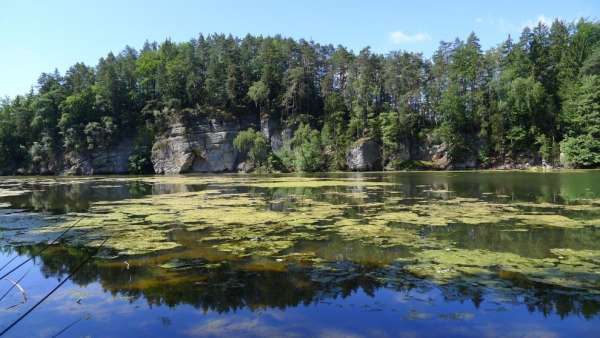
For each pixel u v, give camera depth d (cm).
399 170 8969
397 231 1658
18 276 1157
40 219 2120
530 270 1116
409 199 2752
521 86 8494
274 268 1172
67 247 1481
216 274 1127
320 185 4191
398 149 9212
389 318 828
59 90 10894
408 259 1242
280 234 1625
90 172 10050
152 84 11250
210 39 13075
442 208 2288
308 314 853
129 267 1209
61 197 3344
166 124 10156
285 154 9531
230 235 1619
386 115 9356
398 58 10281
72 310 901
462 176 5703
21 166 10706
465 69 9594
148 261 1266
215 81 10281
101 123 10312
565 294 938
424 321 810
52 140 10456
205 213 2197
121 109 10662
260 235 1611
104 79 10650
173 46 12619
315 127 10019
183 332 784
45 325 827
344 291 982
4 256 1381
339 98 10031
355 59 10606
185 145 9788
